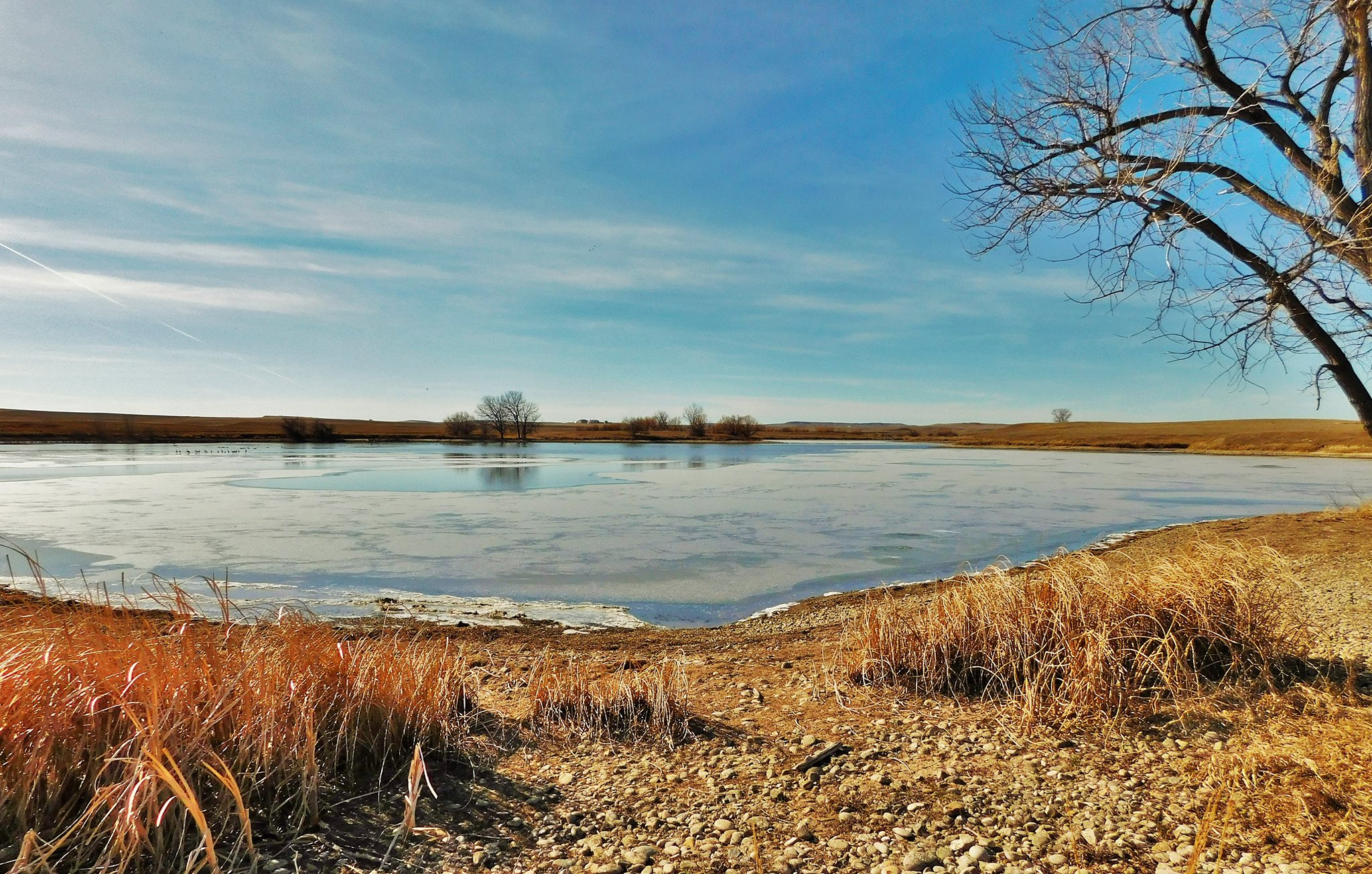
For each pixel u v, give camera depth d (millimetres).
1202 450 80812
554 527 21219
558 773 4395
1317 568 11047
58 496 29469
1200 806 3541
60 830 3168
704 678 6770
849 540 19359
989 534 20375
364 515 23688
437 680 5109
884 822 3639
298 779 3775
